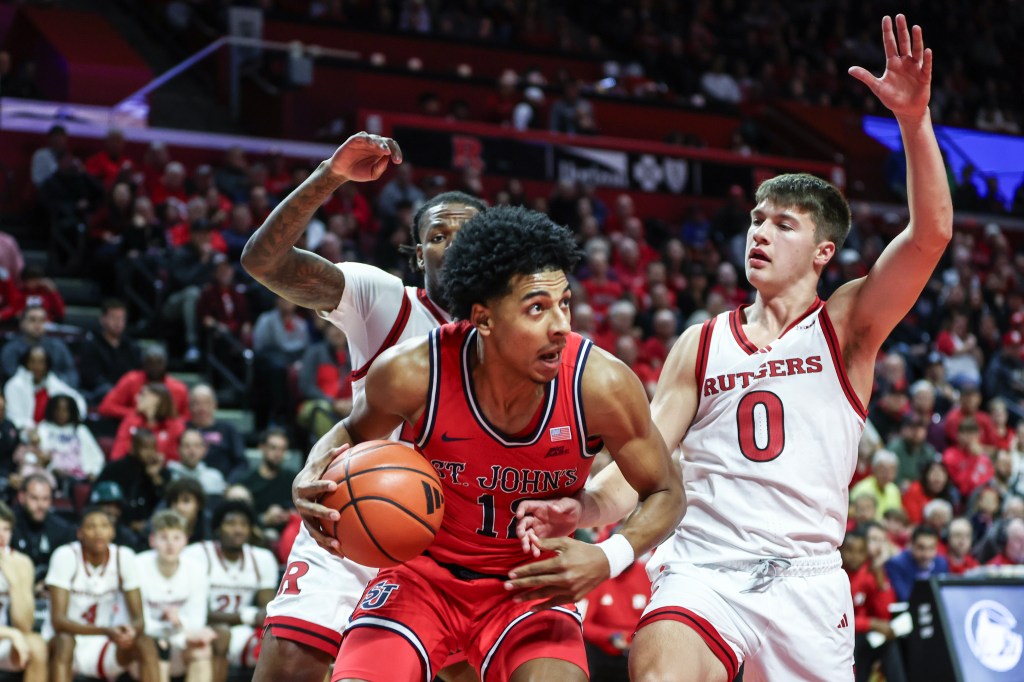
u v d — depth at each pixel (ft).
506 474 10.00
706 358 12.13
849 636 11.84
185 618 24.07
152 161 43.80
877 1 75.97
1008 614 22.95
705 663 11.14
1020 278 58.13
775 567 11.48
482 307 9.43
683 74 64.13
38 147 44.83
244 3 54.34
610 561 9.61
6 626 22.91
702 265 48.57
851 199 61.31
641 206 54.34
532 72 58.23
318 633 12.32
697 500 11.98
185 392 32.53
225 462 30.66
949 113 68.28
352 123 49.29
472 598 10.55
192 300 36.88
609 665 25.29
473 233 9.46
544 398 9.79
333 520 9.77
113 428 31.14
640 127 58.85
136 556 24.14
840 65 71.46
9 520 23.35
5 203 43.60
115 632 22.76
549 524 9.91
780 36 70.79
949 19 76.07
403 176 45.52
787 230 12.07
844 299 11.94
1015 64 78.18
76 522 26.94
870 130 63.52
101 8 55.72
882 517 32.42
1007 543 31.01
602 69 62.85
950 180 63.21
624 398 9.89
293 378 34.96
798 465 11.66
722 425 11.95
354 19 57.77
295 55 50.26
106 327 33.88
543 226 9.34
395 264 41.22
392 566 9.99
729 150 61.21
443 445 9.96
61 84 48.57
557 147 52.54
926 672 22.93
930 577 23.08
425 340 10.02
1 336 32.86
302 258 11.58
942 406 42.55
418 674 10.17
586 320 38.55
